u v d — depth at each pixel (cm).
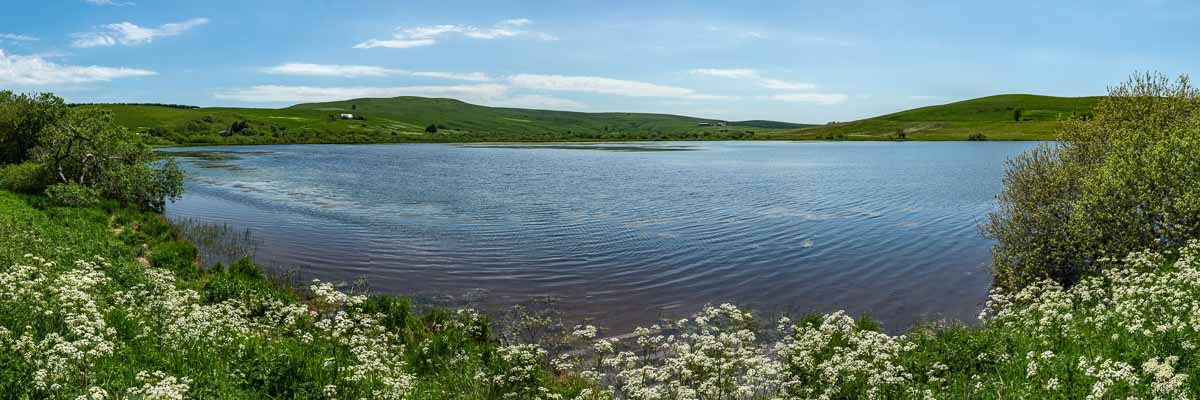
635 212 3853
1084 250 1923
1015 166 2322
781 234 3114
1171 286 1260
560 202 4328
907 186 5444
